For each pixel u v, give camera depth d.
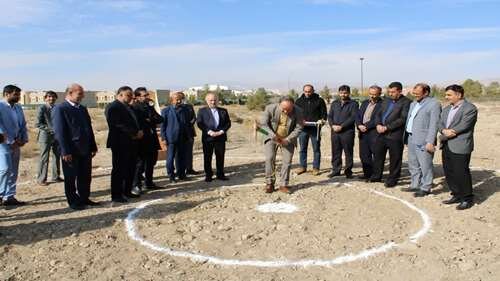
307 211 7.84
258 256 5.93
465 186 7.96
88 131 8.03
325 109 11.05
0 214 7.74
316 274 5.43
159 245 6.30
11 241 6.37
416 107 8.85
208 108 10.45
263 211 7.87
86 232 6.76
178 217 7.55
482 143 17.56
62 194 9.28
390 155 9.60
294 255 5.95
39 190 9.69
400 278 5.32
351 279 5.30
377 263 5.71
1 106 8.10
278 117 8.98
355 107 10.41
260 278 5.31
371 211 7.87
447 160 8.12
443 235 6.67
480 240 6.48
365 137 10.19
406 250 6.11
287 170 9.17
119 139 8.30
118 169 8.41
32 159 15.67
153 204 8.38
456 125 7.89
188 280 5.26
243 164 13.16
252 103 54.81
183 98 10.62
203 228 6.98
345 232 6.80
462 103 7.88
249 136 25.62
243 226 7.07
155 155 9.55
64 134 7.66
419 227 7.04
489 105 52.59
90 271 5.49
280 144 8.92
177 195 9.08
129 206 8.23
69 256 5.90
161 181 10.60
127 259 5.84
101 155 16.36
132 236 6.64
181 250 6.14
